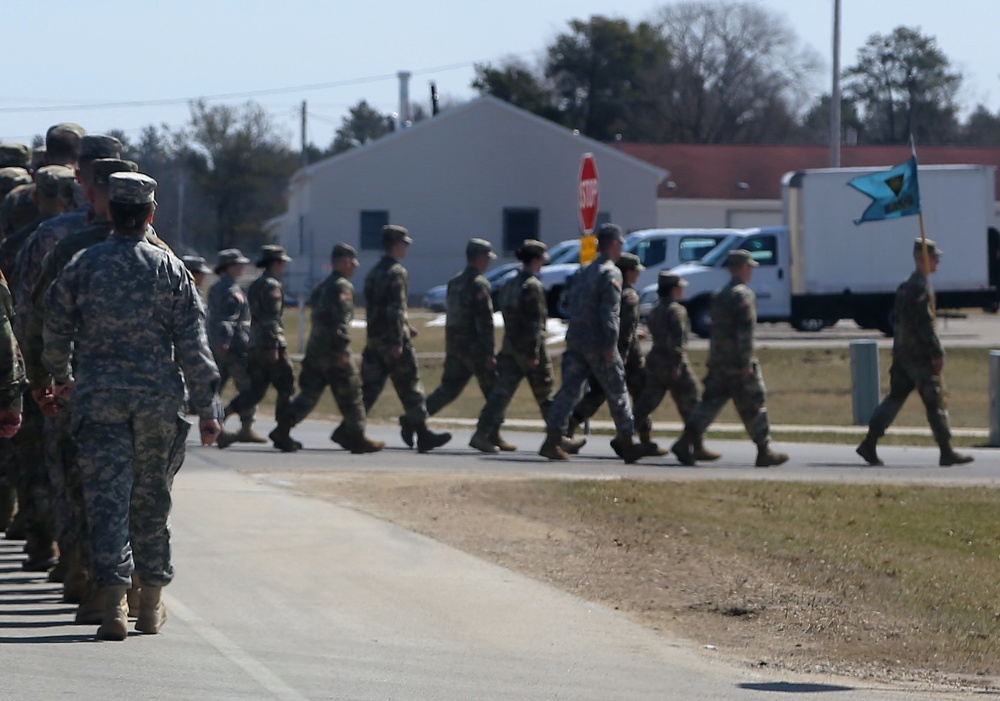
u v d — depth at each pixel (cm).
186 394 2172
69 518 2372
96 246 2112
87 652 2091
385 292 4628
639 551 2975
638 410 4669
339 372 4566
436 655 2172
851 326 12244
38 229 2434
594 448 5016
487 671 2088
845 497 3728
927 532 3272
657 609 2527
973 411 6631
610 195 17738
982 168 10681
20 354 2372
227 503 3441
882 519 3419
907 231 10569
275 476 3934
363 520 3256
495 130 17700
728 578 2744
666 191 18700
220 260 4806
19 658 2041
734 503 3581
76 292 2086
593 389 4681
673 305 4638
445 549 2962
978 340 9812
